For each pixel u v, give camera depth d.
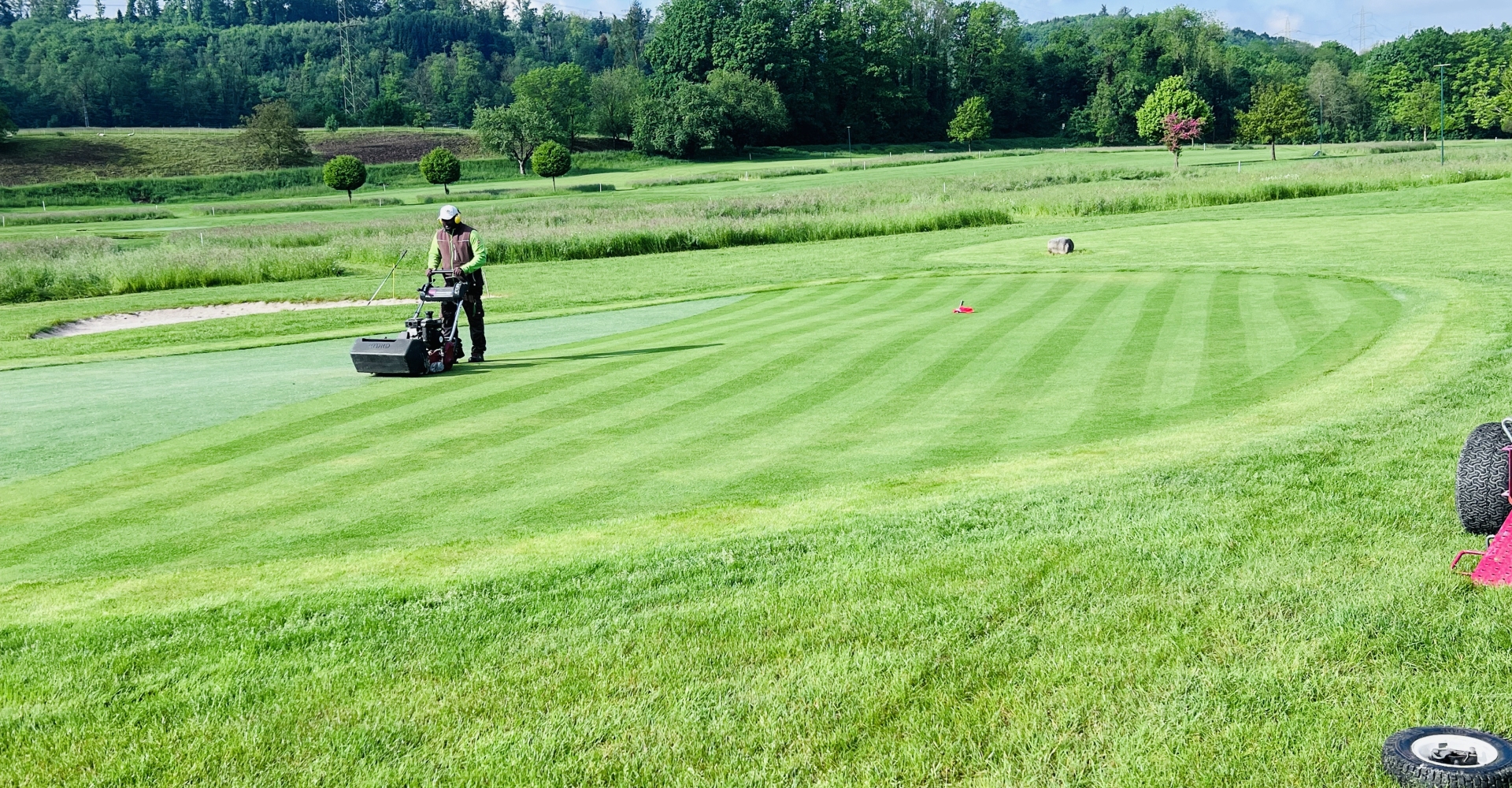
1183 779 3.16
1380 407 8.06
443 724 3.67
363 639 4.40
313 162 94.44
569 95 115.62
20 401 11.55
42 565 5.96
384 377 12.18
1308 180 42.25
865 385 10.71
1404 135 127.62
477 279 12.91
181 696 3.93
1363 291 16.20
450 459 8.23
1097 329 13.70
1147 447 7.43
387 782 3.33
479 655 4.20
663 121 103.56
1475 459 5.00
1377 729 3.38
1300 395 8.98
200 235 41.25
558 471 7.72
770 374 11.53
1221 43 144.50
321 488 7.48
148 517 6.90
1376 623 4.09
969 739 3.43
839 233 35.44
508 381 11.67
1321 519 5.36
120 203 80.06
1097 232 31.58
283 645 4.37
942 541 5.32
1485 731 3.31
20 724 3.76
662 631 4.34
